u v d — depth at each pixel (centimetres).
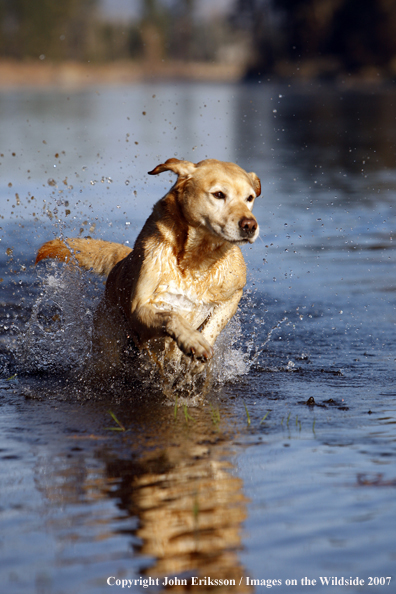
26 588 358
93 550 396
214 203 749
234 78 16700
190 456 546
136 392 777
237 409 692
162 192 2170
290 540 404
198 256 773
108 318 866
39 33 18050
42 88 12619
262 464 523
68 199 2030
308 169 2812
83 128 4522
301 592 355
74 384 811
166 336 733
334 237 1659
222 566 378
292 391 754
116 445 578
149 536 410
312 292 1230
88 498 465
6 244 1567
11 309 1140
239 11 13200
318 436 590
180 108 6944
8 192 2148
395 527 415
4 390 784
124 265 838
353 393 737
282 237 1670
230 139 3984
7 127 4525
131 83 15912
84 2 19575
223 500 459
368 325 1034
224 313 814
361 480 485
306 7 10788
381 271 1366
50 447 574
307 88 10400
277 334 1003
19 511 446
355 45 10631
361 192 2223
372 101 7031
